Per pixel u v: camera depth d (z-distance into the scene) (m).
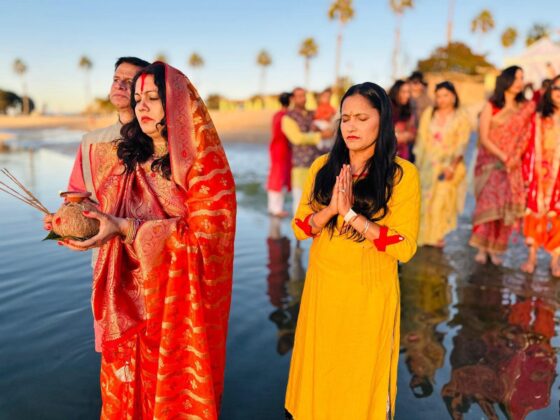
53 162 14.16
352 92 1.90
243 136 25.30
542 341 3.17
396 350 2.09
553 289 4.13
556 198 4.43
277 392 2.56
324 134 6.37
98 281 1.89
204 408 1.95
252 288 4.09
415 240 1.94
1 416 2.32
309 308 2.10
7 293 3.91
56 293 3.91
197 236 1.88
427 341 3.15
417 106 6.31
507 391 2.59
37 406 2.40
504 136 4.56
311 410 2.11
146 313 1.90
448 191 5.34
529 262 4.66
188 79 1.85
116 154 1.99
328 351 2.01
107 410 2.04
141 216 1.94
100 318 1.92
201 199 1.88
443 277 4.43
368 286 1.96
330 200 2.05
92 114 69.12
